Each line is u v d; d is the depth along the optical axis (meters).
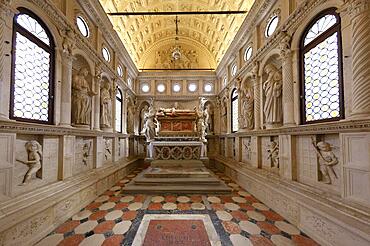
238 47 7.12
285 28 4.18
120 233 3.10
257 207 4.23
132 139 10.23
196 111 8.79
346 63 2.79
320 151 3.26
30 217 2.67
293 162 3.95
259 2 5.09
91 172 5.07
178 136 8.56
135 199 4.75
